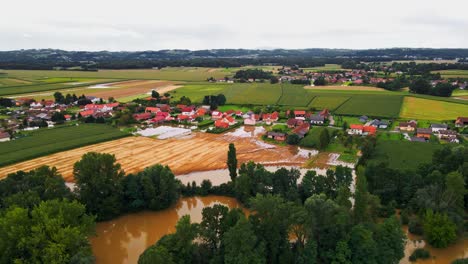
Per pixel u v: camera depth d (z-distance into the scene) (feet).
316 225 195.00
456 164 275.59
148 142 472.03
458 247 220.64
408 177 274.16
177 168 374.02
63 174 346.74
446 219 218.18
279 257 190.08
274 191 284.20
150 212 278.87
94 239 246.47
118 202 266.57
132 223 265.75
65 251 183.32
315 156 409.08
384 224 197.77
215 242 199.11
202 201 298.76
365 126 504.84
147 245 239.30
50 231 182.80
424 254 210.79
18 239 181.57
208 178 347.36
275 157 409.90
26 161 381.19
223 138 497.05
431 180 260.01
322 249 193.88
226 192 303.27
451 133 466.29
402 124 520.01
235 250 176.35
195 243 195.52
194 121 602.44
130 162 389.39
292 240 223.10
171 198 281.95
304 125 522.06
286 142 468.34
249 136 508.12
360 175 242.17
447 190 239.09
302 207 200.13
